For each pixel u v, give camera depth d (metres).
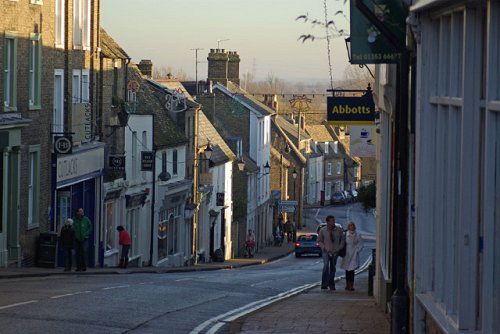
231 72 111.56
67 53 50.56
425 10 13.63
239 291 32.62
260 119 105.62
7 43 43.19
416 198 14.55
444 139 13.29
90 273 43.66
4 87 42.66
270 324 21.45
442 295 13.32
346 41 19.84
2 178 42.38
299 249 93.50
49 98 48.16
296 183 131.75
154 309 24.59
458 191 12.34
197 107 75.31
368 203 44.53
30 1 45.25
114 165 55.75
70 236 42.97
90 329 19.95
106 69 56.44
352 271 33.50
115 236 57.53
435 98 13.62
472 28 11.45
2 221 42.38
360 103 31.73
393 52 18.08
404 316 16.47
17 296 26.00
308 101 114.62
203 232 79.12
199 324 21.88
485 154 10.57
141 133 61.88
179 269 54.72
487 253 10.46
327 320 22.22
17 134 43.28
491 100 10.38
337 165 175.25
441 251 13.35
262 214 108.56
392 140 23.80
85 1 53.78
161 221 66.62
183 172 72.44
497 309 10.31
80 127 51.72
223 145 89.00
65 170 49.59
